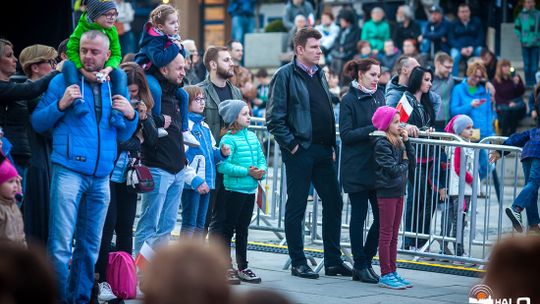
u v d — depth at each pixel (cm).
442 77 2917
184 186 1662
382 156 1675
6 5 1806
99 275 1415
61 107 1267
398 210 1708
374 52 4194
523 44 4319
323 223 1825
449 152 1981
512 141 1977
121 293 1379
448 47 4169
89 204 1332
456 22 4153
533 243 465
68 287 1341
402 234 2014
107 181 1342
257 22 5812
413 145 1961
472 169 1962
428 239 1995
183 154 1547
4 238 1161
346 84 3400
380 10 4362
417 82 2078
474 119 2998
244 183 1677
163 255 424
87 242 1338
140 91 1420
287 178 1789
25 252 443
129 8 4462
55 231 1290
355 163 1748
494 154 1950
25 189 1342
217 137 1823
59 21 1817
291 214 1784
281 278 1764
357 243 1767
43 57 1407
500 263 468
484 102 2955
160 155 1496
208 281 418
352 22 4369
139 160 1420
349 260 1955
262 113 3797
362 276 1755
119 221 1454
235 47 2627
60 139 1295
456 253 1964
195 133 1662
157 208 1505
